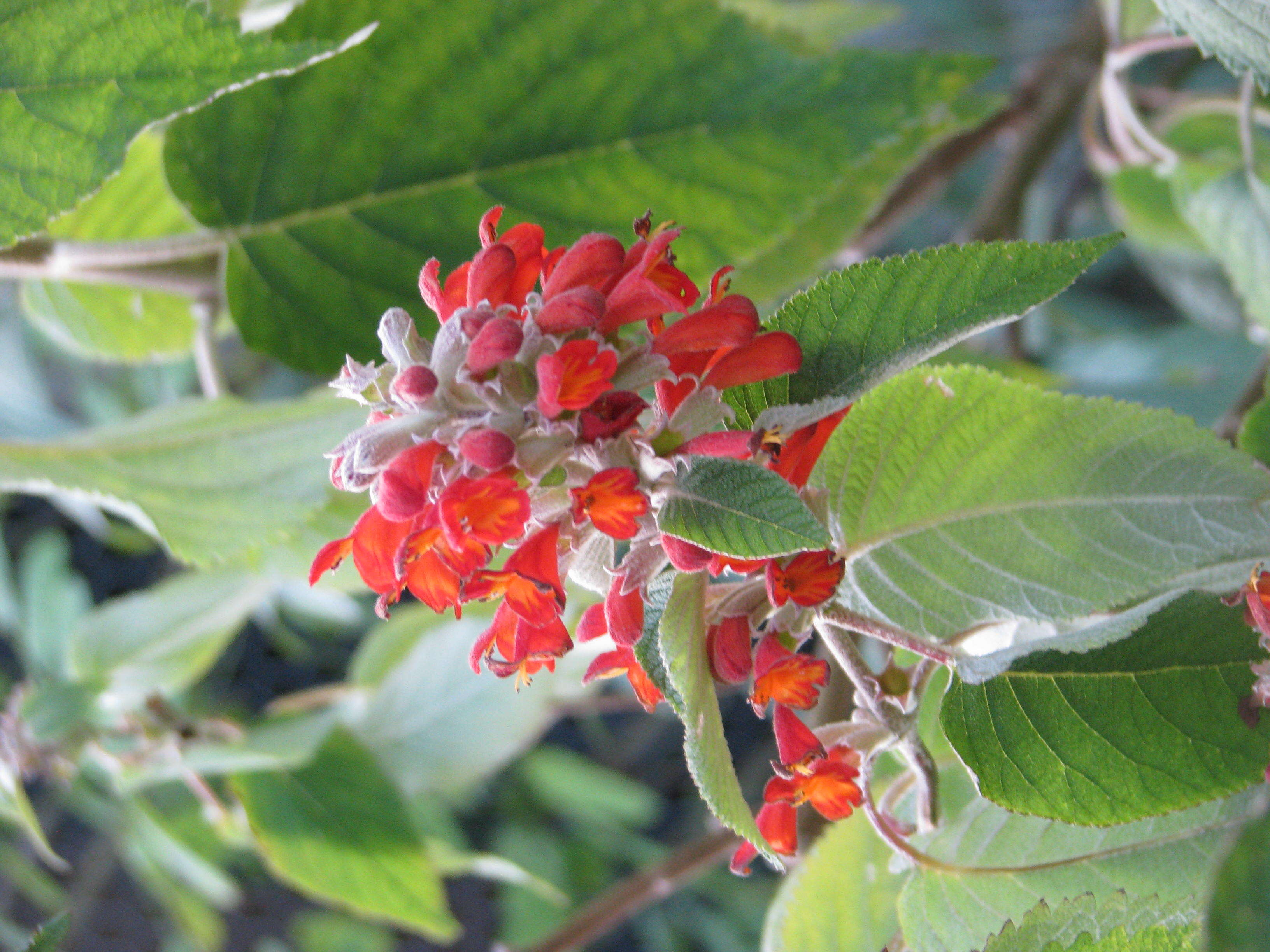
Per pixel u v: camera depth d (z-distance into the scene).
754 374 0.28
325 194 0.36
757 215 0.36
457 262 0.37
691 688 0.27
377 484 0.27
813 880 0.32
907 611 0.29
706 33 0.36
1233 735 0.27
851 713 0.35
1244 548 0.28
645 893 0.47
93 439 0.39
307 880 0.49
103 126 0.30
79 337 0.47
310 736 0.48
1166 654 0.28
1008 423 0.28
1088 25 0.57
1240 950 0.23
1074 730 0.28
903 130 0.35
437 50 0.35
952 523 0.29
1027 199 0.59
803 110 0.36
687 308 0.28
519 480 0.26
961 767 0.32
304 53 0.29
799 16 0.66
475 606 0.42
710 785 0.26
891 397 0.28
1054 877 0.30
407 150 0.36
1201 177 0.44
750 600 0.28
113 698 0.53
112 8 0.29
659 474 0.26
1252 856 0.24
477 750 0.57
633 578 0.27
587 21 0.35
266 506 0.37
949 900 0.31
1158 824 0.30
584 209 0.36
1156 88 0.59
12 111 0.30
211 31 0.29
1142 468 0.28
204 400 0.41
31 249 0.37
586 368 0.26
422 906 0.50
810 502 0.29
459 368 0.26
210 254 0.40
